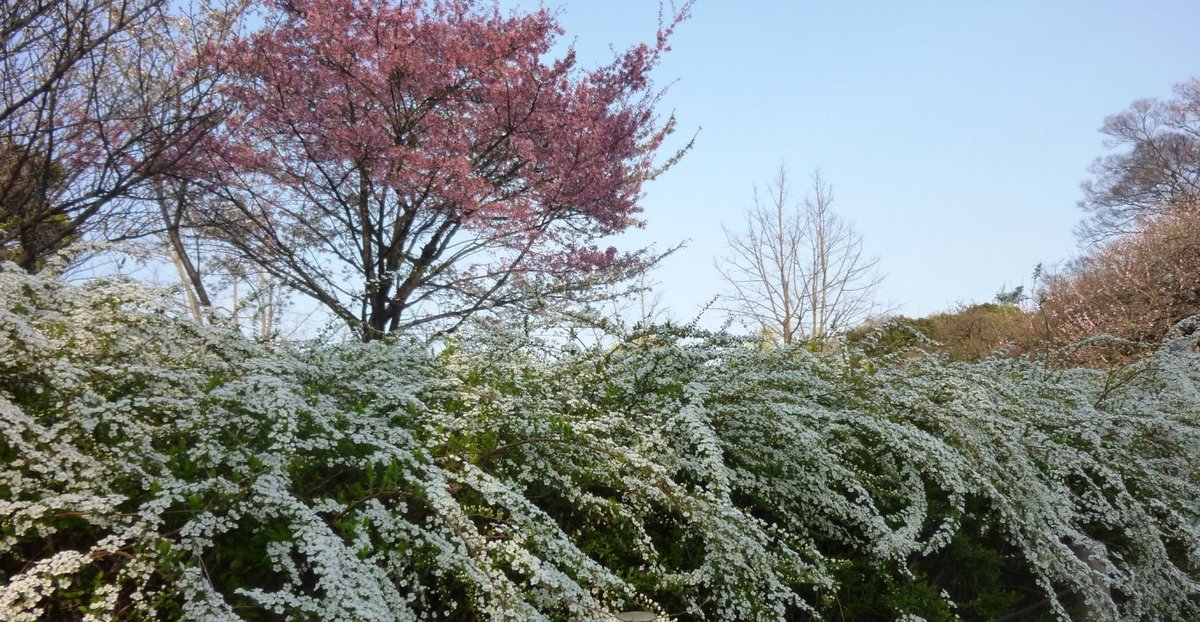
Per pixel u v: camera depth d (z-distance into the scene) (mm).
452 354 3555
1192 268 14352
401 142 7629
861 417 3543
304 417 2395
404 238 7578
